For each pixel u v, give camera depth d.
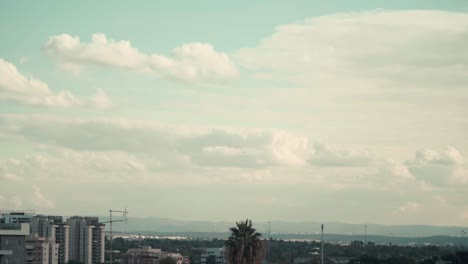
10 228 188.12
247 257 124.38
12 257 185.25
